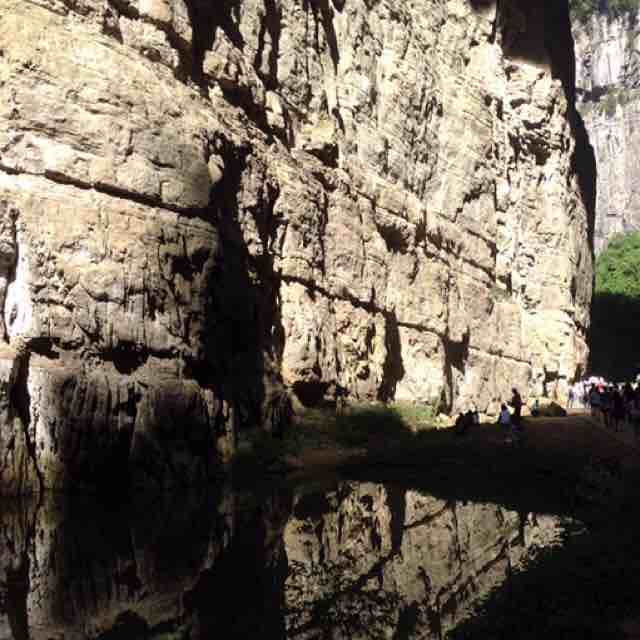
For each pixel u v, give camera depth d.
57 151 16.59
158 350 17.86
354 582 10.26
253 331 22.45
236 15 25.23
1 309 15.30
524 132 48.41
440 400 34.94
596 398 34.81
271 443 21.25
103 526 12.81
